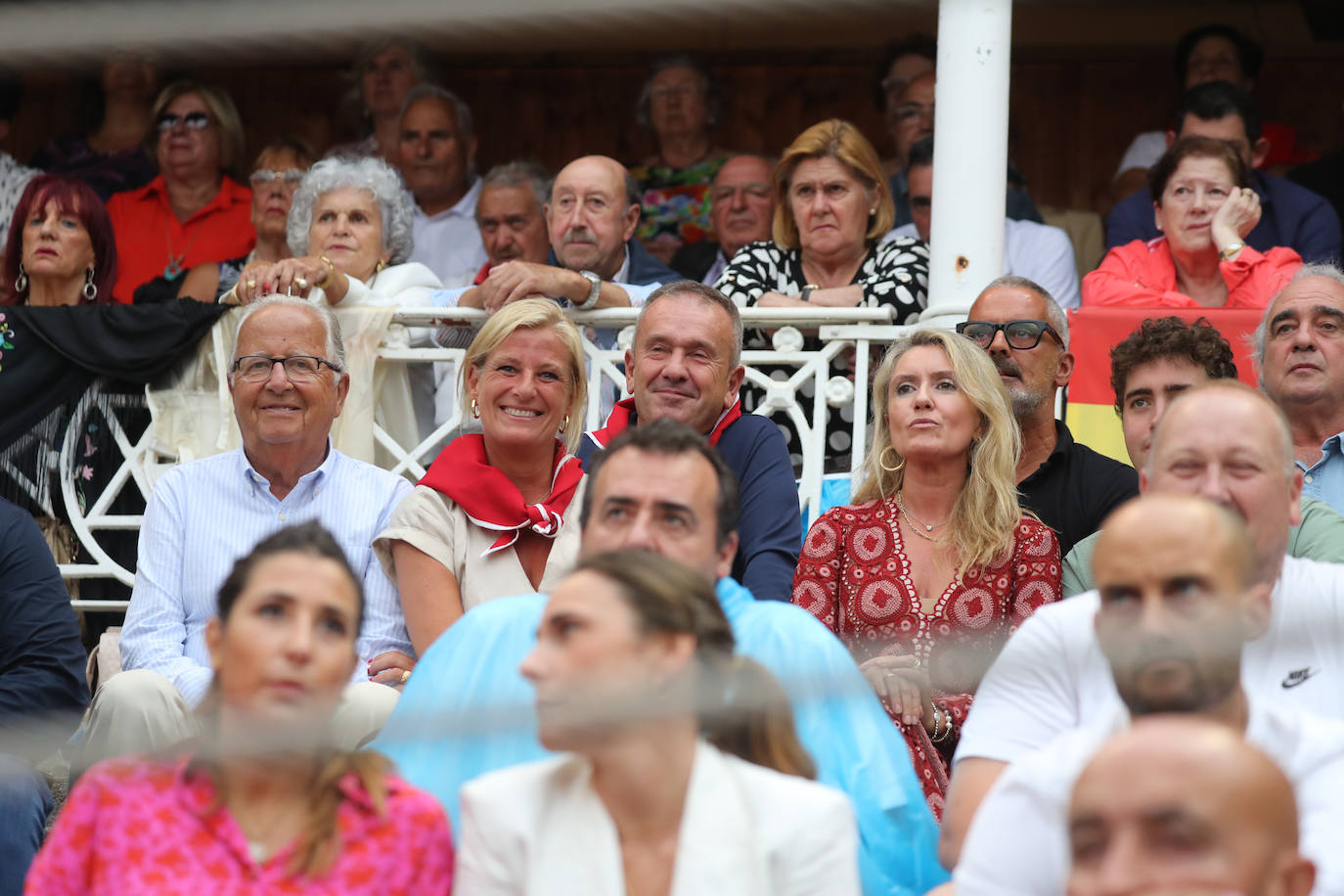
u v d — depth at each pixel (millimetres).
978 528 12203
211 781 7586
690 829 7105
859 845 8578
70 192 17656
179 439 16562
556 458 13375
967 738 8648
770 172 20469
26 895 7547
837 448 16891
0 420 16656
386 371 17000
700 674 7102
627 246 19203
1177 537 6914
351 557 13539
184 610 13500
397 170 19578
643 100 22469
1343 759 7078
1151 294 17062
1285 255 16891
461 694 9047
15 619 12398
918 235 19531
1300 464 13406
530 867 7160
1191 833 5051
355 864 7492
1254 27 19750
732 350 13680
